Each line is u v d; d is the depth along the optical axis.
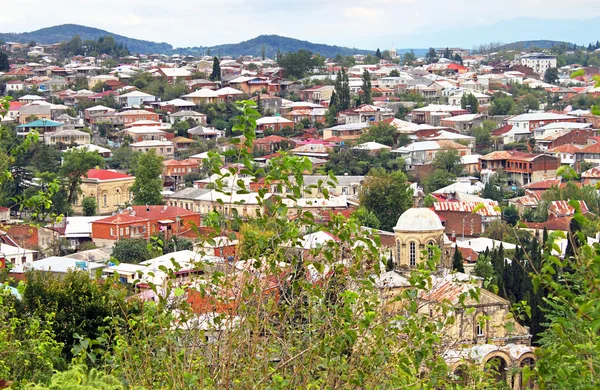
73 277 67.19
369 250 36.56
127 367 34.78
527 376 30.16
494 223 175.75
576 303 27.69
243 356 34.00
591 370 30.12
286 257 36.03
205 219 35.19
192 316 35.84
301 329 36.16
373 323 35.25
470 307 36.09
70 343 63.03
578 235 27.34
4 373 44.41
